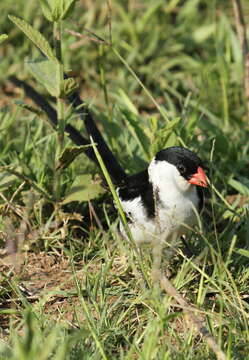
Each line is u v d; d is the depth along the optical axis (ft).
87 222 31.89
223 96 39.04
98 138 32.89
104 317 24.20
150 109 41.91
